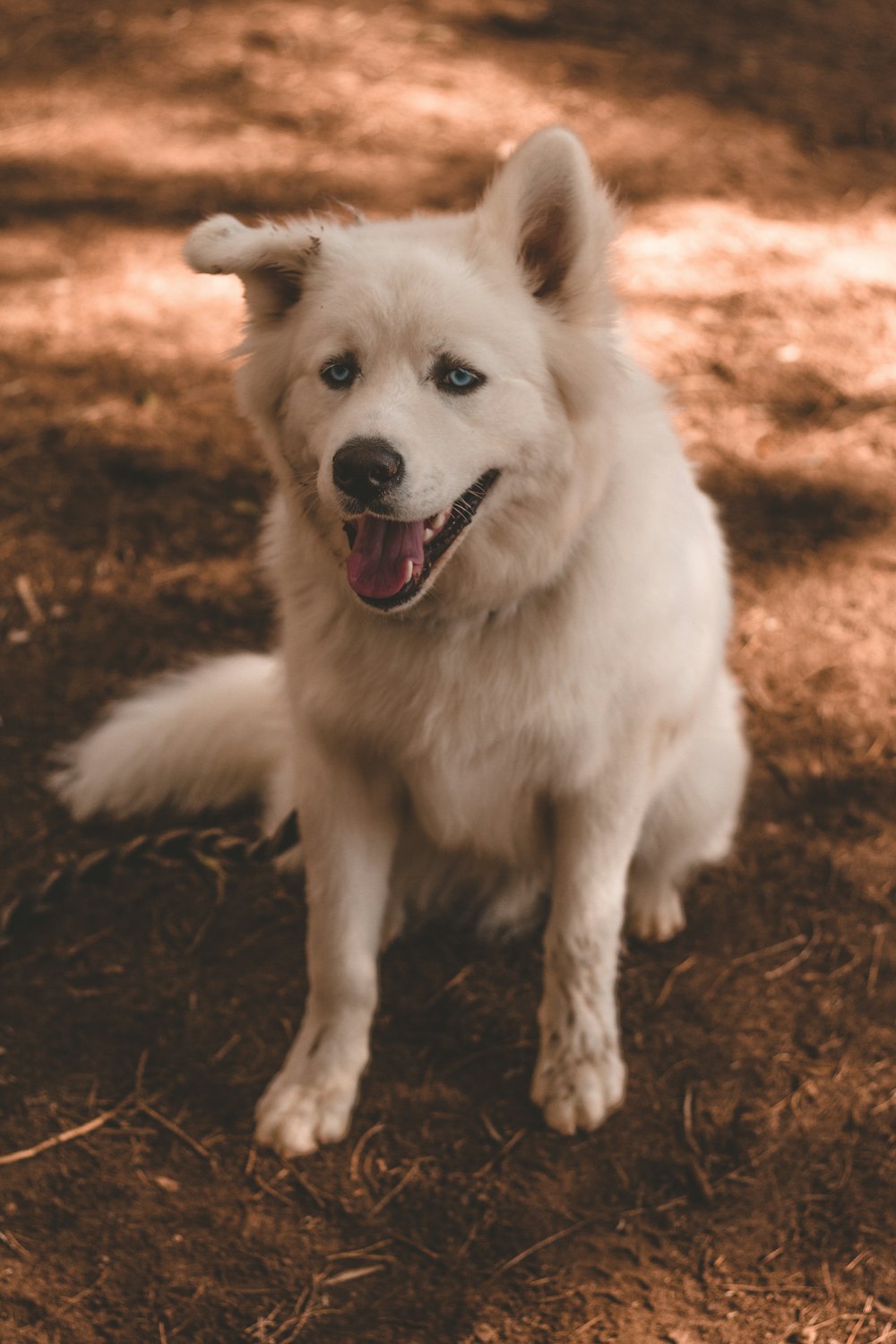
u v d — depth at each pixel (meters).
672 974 3.30
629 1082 3.04
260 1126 2.90
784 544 4.54
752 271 5.88
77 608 4.28
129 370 5.27
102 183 6.41
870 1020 3.15
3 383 5.19
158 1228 2.72
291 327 2.67
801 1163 2.85
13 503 4.64
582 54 7.71
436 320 2.48
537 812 3.04
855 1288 2.60
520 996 3.27
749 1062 3.07
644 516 2.76
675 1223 2.74
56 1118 2.92
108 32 7.81
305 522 2.72
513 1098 3.03
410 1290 2.63
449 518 2.58
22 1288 2.59
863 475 4.81
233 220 2.67
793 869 3.55
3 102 7.11
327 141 6.75
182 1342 2.52
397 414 2.44
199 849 3.56
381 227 2.70
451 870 3.34
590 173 2.52
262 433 2.79
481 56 7.66
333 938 2.92
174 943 3.35
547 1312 2.58
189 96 7.17
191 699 3.60
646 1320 2.56
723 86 7.39
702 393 5.15
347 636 2.78
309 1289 2.62
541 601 2.73
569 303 2.58
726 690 3.36
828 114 7.15
